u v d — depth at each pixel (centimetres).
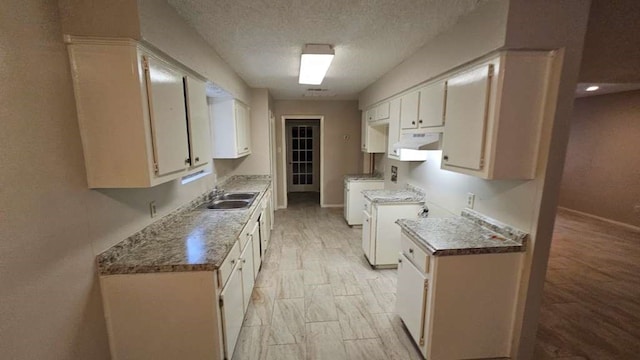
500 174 164
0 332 101
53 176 120
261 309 248
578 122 545
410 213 314
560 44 149
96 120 135
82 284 136
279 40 222
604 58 197
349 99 570
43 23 117
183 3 159
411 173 346
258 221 302
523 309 177
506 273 176
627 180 471
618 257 353
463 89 183
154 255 162
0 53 100
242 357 195
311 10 172
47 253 118
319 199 700
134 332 156
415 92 263
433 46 220
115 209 157
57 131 123
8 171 103
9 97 103
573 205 561
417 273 190
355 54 262
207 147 226
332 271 320
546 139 159
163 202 212
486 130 165
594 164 519
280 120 576
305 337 213
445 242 179
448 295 175
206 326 158
